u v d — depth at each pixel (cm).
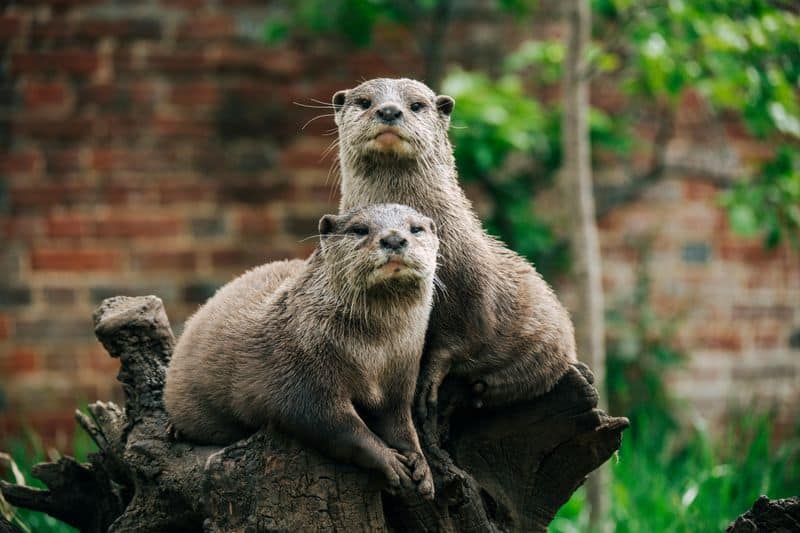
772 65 933
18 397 1087
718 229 1206
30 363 1092
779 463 989
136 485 629
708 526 867
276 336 570
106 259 1111
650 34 920
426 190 656
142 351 674
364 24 1116
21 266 1096
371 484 542
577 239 928
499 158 1102
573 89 932
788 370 1208
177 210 1127
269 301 600
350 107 685
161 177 1125
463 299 606
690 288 1202
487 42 1186
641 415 1116
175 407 611
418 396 589
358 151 658
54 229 1105
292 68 1152
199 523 612
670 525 882
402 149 642
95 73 1116
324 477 541
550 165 1170
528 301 625
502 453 627
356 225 570
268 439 551
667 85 937
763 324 1208
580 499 949
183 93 1131
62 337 1098
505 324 613
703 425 1038
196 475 590
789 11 1055
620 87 1122
